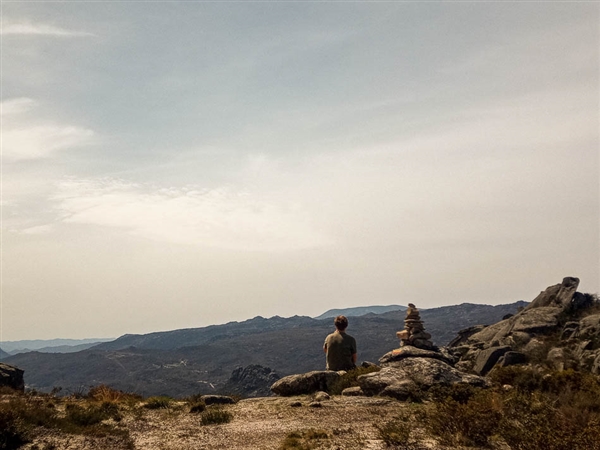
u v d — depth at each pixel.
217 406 16.42
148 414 15.04
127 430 12.47
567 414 10.72
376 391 15.73
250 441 10.93
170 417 14.47
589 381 13.80
